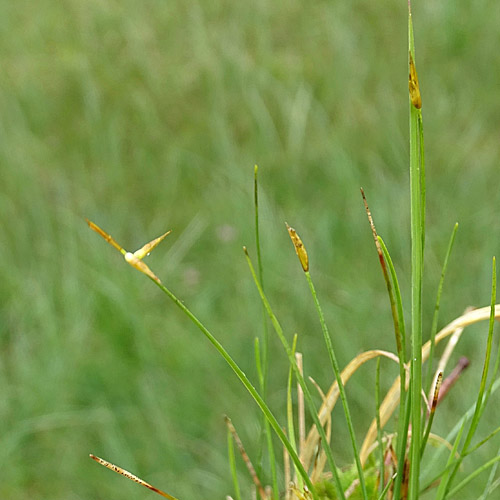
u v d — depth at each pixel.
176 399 0.81
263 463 0.73
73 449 0.78
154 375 0.83
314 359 0.82
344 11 1.39
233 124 1.21
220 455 0.75
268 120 1.18
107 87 1.31
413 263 0.30
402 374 0.31
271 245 0.96
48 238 1.01
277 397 0.80
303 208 1.05
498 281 0.86
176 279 0.96
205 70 1.29
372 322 0.86
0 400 0.81
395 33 1.35
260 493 0.34
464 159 1.09
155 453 0.77
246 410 0.79
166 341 0.86
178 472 0.75
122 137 1.23
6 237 1.02
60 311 0.92
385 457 0.33
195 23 1.38
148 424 0.79
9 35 1.43
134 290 0.92
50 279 0.95
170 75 1.31
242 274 0.94
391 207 1.01
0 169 1.11
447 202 1.01
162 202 1.11
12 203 1.06
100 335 0.87
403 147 1.12
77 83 1.30
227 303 0.92
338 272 0.93
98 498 0.75
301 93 1.21
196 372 0.83
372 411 0.77
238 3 1.44
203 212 1.07
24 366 0.85
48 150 1.20
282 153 1.14
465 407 0.72
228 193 1.08
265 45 1.35
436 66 1.28
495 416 0.69
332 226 0.99
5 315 0.94
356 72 1.28
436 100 1.20
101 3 1.48
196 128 1.23
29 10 1.50
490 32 1.30
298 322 0.86
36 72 1.34
